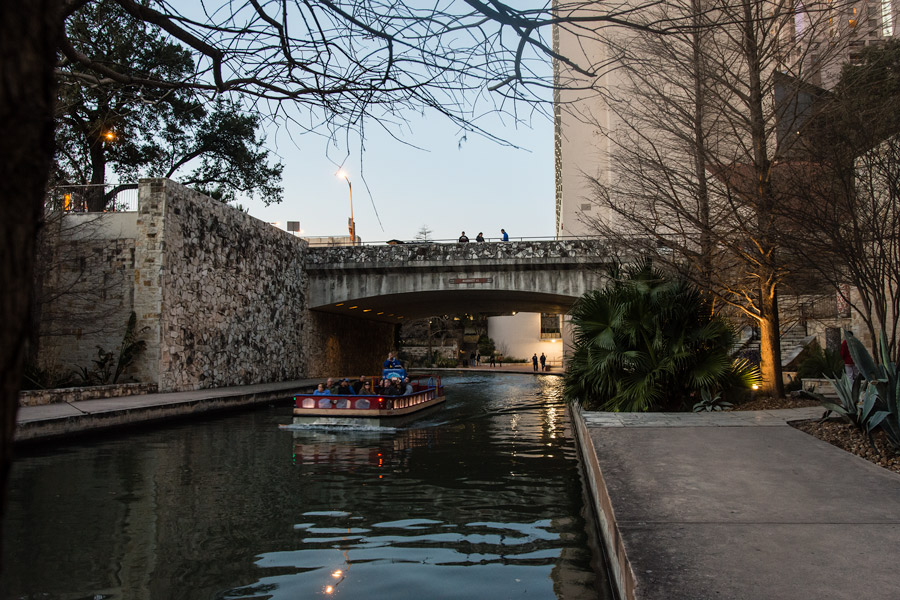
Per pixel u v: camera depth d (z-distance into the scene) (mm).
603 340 12125
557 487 8555
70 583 5074
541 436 13836
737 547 3742
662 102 11836
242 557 5723
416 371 51125
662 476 5680
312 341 32094
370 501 7793
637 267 13320
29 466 10023
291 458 10891
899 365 7047
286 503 7691
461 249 28500
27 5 922
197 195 21875
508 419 17297
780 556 3568
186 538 6281
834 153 8711
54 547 5980
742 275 12742
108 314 20109
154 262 19797
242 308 24984
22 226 935
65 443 12258
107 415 13656
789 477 5547
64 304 20391
